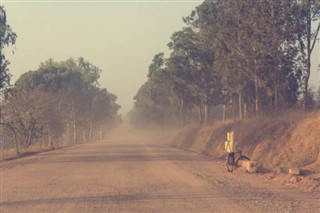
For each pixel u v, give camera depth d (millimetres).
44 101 83000
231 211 15305
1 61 54938
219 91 84312
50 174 30469
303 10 48344
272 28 51312
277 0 50500
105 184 24109
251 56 56219
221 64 64125
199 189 21188
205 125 73438
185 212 15328
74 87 123625
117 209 16203
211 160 41750
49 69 115188
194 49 79438
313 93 57750
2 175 30438
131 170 32156
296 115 37688
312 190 20312
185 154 52469
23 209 16578
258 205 16375
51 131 88125
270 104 61000
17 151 64312
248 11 53469
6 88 59219
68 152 63594
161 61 93188
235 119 57594
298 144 31672
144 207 16500
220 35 59000
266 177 26031
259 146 35750
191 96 92625
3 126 74938
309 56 49500
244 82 64375
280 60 53625
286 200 17469
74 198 19156
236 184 22984
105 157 48938
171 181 24719
